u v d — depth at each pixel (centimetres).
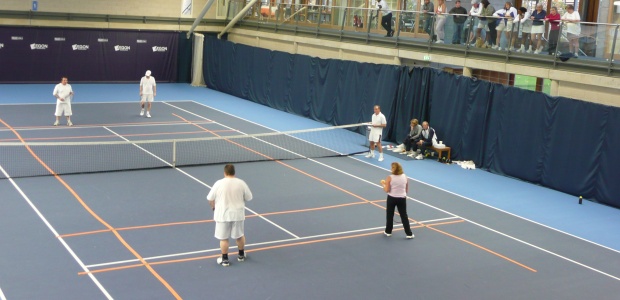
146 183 2056
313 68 3334
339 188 2116
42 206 1788
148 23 4184
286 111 3538
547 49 2334
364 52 3141
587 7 2644
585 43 2212
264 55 3688
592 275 1511
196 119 3164
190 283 1341
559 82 2311
